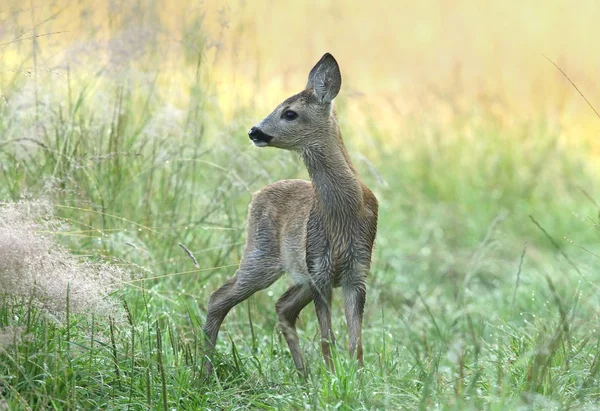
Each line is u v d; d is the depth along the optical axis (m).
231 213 13.03
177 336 9.72
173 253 12.05
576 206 17.81
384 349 9.89
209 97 13.77
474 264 14.66
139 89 13.84
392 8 30.20
